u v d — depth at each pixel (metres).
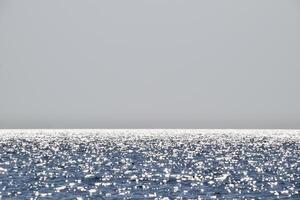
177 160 129.50
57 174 95.19
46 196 68.62
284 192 73.12
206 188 76.69
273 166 113.00
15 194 69.81
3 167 108.12
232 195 70.38
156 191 73.50
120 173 97.62
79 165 114.44
